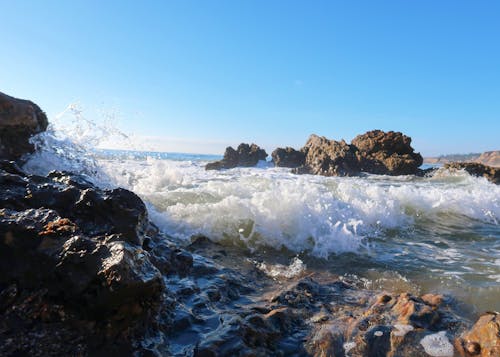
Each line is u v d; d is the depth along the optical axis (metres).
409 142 28.36
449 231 6.44
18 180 2.98
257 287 3.54
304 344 2.44
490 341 2.21
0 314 1.95
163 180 7.36
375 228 6.20
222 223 5.01
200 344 2.20
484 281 3.81
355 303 3.14
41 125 6.02
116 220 2.95
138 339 2.12
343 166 24.89
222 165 29.16
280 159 33.03
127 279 1.98
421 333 2.46
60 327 1.98
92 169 6.34
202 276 3.49
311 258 4.55
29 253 2.11
